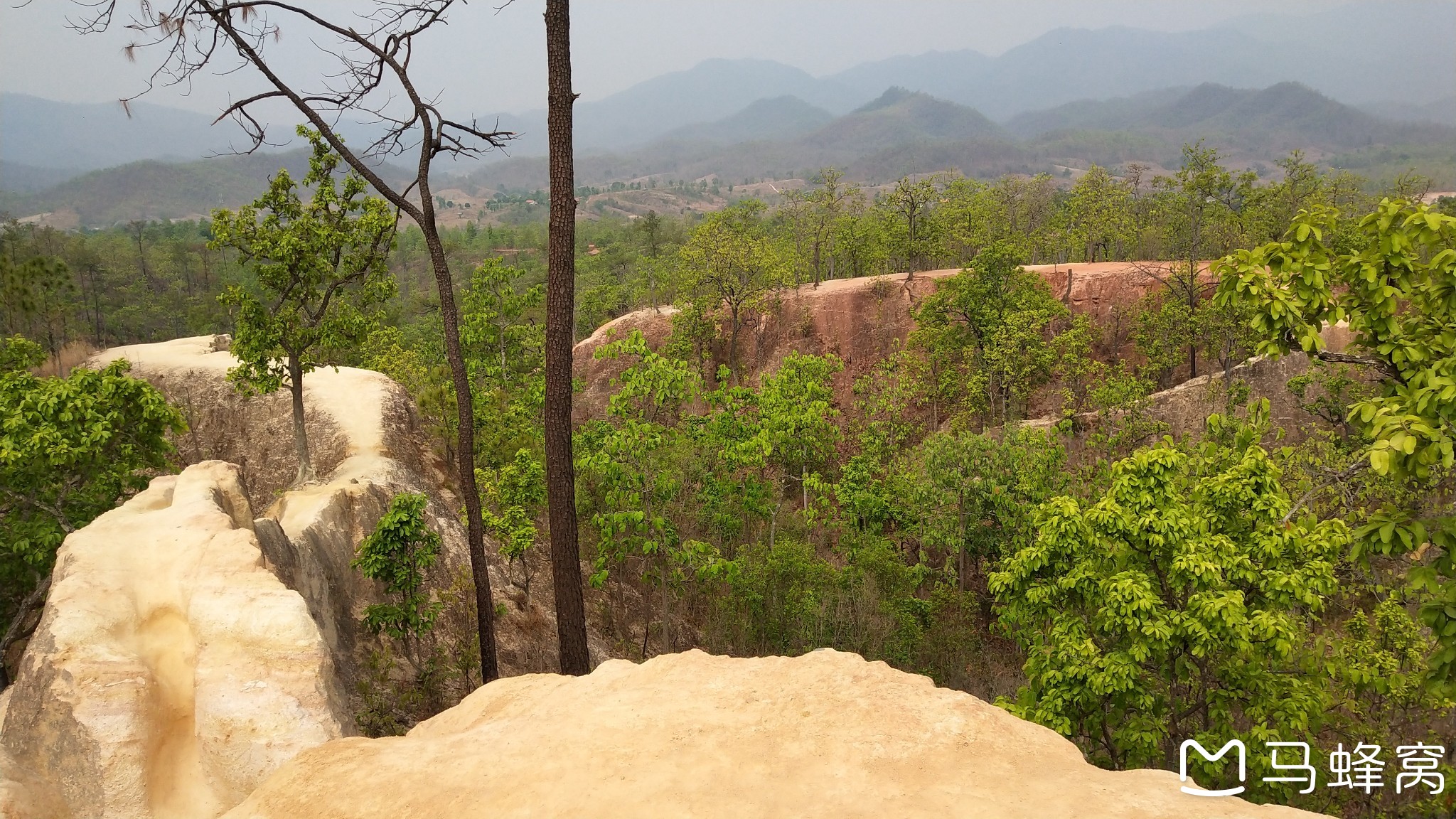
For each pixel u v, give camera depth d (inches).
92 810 272.7
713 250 2097.7
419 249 6082.7
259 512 1122.0
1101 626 459.5
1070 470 1322.6
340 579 744.3
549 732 256.2
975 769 213.3
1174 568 442.3
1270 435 1310.3
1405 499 453.1
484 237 6968.5
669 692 278.5
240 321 861.8
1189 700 503.5
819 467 1354.6
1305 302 312.7
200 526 401.4
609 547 802.8
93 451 627.2
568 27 504.4
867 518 1171.3
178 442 1323.8
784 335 2124.8
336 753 259.0
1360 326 310.8
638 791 215.9
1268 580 444.1
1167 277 1739.7
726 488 995.3
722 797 209.6
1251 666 453.1
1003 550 1060.5
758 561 941.2
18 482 612.4
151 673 312.2
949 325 1835.6
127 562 370.6
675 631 992.9
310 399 1284.4
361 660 671.1
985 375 1692.9
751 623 920.3
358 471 1018.7
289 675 313.1
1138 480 485.1
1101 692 428.5
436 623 780.6
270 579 354.3
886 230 2502.5
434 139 567.5
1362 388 1201.4
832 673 277.0
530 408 1405.0
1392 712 557.0
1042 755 222.5
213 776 289.0
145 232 5871.1
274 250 840.3
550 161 513.7
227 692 303.6
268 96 532.4
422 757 248.7
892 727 236.2
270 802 232.1
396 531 648.4
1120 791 197.8
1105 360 1836.9
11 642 596.1
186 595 347.9
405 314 4111.7
